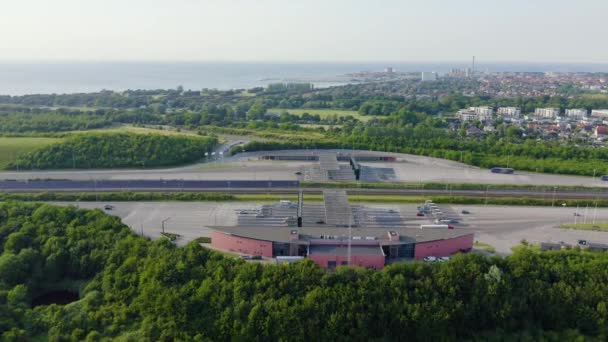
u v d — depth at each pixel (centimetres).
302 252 14138
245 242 14125
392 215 17375
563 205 18875
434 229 14900
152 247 12575
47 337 10000
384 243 13825
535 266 11794
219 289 10906
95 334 9831
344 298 10644
